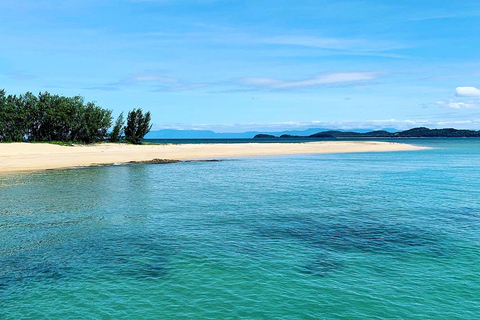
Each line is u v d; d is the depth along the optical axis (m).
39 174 44.38
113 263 15.59
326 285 13.30
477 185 35.56
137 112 108.69
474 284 13.38
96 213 24.08
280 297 12.38
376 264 15.39
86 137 99.50
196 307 11.74
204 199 28.66
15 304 12.11
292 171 48.44
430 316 11.16
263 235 19.39
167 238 18.86
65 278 14.14
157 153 77.38
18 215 23.58
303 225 21.28
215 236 19.19
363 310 11.51
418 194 30.88
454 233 19.77
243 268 14.90
